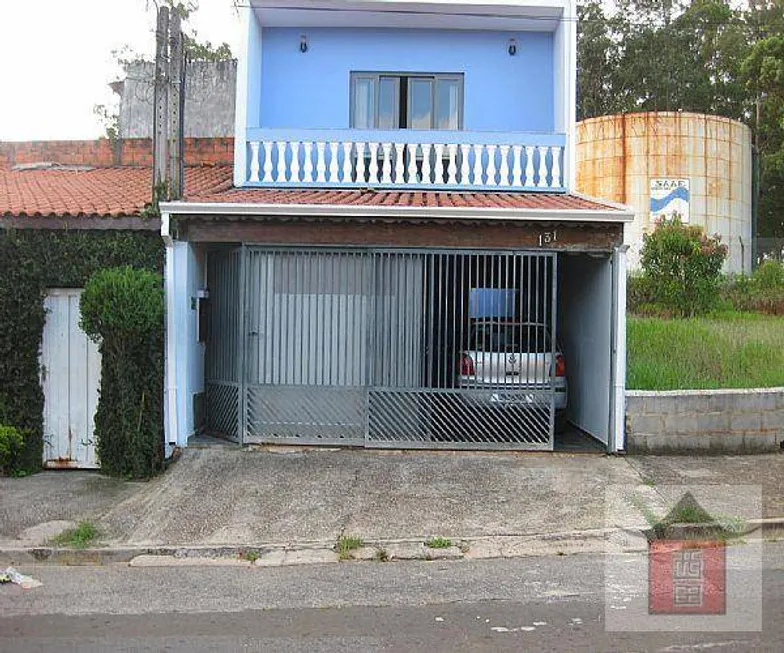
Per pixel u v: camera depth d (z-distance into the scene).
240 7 12.88
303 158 13.01
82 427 10.45
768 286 18.30
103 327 9.72
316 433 10.74
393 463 10.14
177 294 10.42
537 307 10.68
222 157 15.46
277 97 14.06
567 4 13.11
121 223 10.27
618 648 5.14
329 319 10.73
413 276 10.70
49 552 7.59
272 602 6.25
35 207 10.51
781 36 26.06
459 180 13.01
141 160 15.96
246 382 10.75
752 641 5.23
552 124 13.92
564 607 6.02
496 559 7.46
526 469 9.96
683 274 16.41
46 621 5.80
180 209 10.21
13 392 10.20
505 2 13.10
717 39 32.34
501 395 10.66
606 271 10.89
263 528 8.19
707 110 32.22
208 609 6.09
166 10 10.36
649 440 10.63
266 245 10.63
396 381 10.72
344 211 10.27
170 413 10.37
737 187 22.61
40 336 10.39
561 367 11.24
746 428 10.77
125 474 9.91
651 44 32.28
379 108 14.12
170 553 7.63
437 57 14.06
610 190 22.20
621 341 10.61
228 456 10.34
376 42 14.06
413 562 7.40
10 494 9.28
